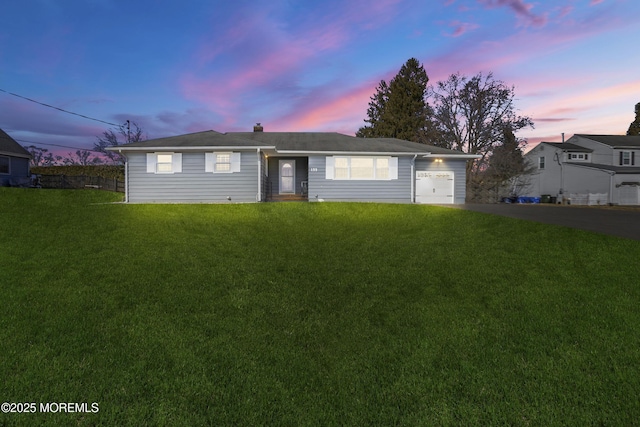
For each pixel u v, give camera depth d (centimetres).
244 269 799
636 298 592
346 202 1777
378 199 1986
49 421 337
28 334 484
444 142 4034
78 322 526
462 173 2158
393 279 745
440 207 1662
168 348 469
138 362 435
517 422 350
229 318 564
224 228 1223
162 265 798
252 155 1872
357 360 460
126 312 565
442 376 423
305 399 387
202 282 709
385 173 1995
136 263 805
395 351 479
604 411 360
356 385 411
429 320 561
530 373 423
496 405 373
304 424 350
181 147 1814
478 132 3900
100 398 372
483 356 460
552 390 392
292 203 1722
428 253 925
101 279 698
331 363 455
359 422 354
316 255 927
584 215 1427
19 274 706
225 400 379
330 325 554
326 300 646
